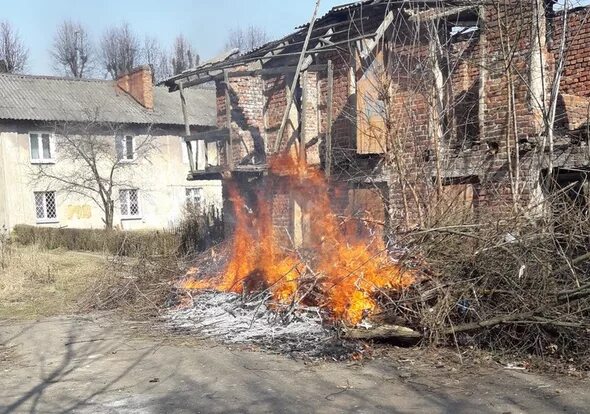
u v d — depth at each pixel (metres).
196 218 16.86
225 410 4.88
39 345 7.61
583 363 5.60
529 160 8.77
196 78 15.10
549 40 10.30
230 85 14.28
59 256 18.73
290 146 13.59
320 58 12.58
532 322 5.79
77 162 29.56
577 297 5.78
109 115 30.42
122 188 30.91
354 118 11.33
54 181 29.12
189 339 7.47
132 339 7.66
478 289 6.31
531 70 8.74
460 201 8.14
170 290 9.94
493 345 6.19
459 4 9.45
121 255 15.57
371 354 6.34
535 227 6.51
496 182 9.12
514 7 8.81
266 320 7.83
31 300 11.11
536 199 7.79
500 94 9.16
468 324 6.23
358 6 10.91
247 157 14.42
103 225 30.45
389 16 10.35
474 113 10.09
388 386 5.32
